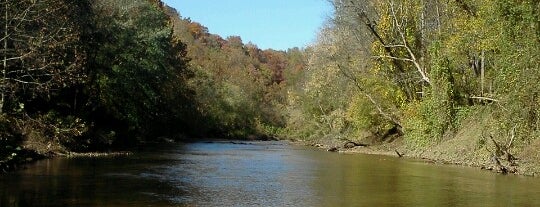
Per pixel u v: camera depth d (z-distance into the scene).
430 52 37.19
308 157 34.75
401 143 42.00
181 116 69.06
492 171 24.52
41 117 29.95
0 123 24.44
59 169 21.92
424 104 36.34
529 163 24.06
